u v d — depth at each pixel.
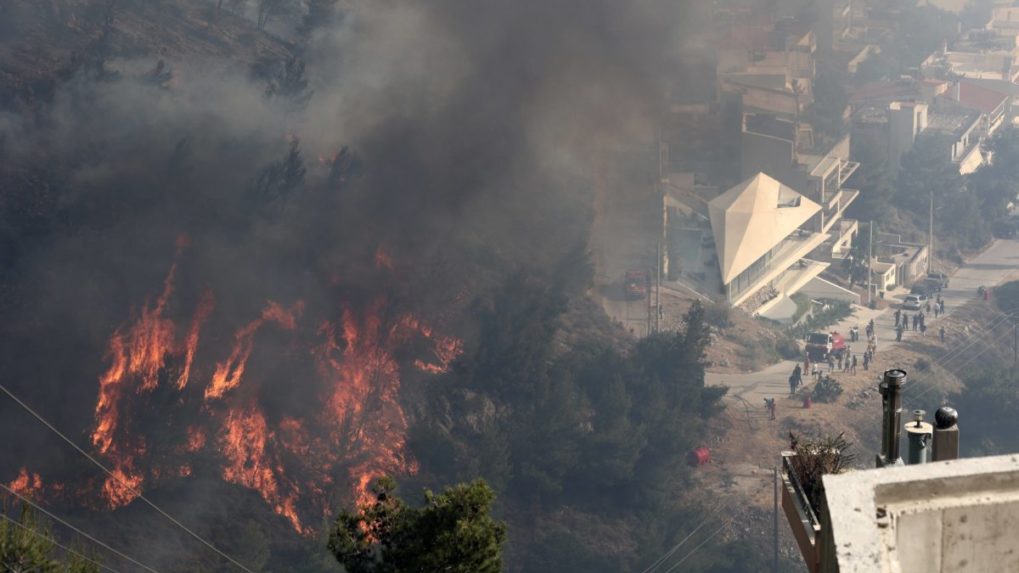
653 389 74.00
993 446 81.31
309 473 65.12
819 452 11.07
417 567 13.20
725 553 62.66
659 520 65.12
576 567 60.81
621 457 67.44
